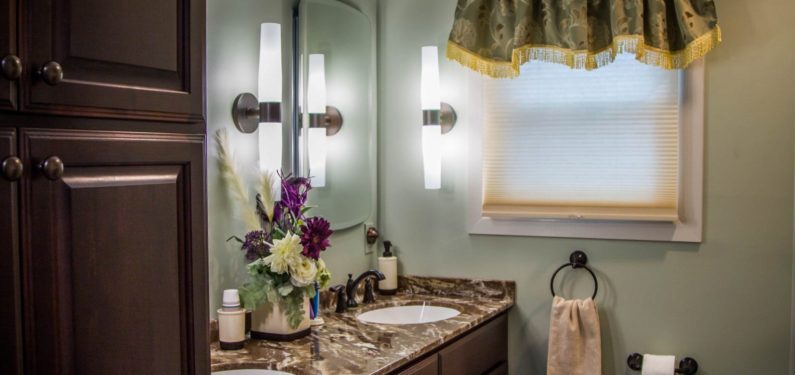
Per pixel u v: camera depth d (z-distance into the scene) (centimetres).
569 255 283
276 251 215
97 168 109
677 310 269
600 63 263
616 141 273
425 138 290
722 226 263
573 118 279
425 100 289
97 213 109
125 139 113
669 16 259
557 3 265
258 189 231
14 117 99
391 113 307
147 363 118
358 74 291
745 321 262
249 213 222
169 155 121
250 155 231
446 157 299
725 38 260
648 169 269
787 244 256
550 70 281
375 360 200
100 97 109
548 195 283
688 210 266
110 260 111
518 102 286
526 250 289
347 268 288
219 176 218
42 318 102
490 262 295
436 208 302
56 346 104
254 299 215
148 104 117
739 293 262
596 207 276
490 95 290
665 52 255
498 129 290
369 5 301
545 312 287
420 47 302
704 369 267
